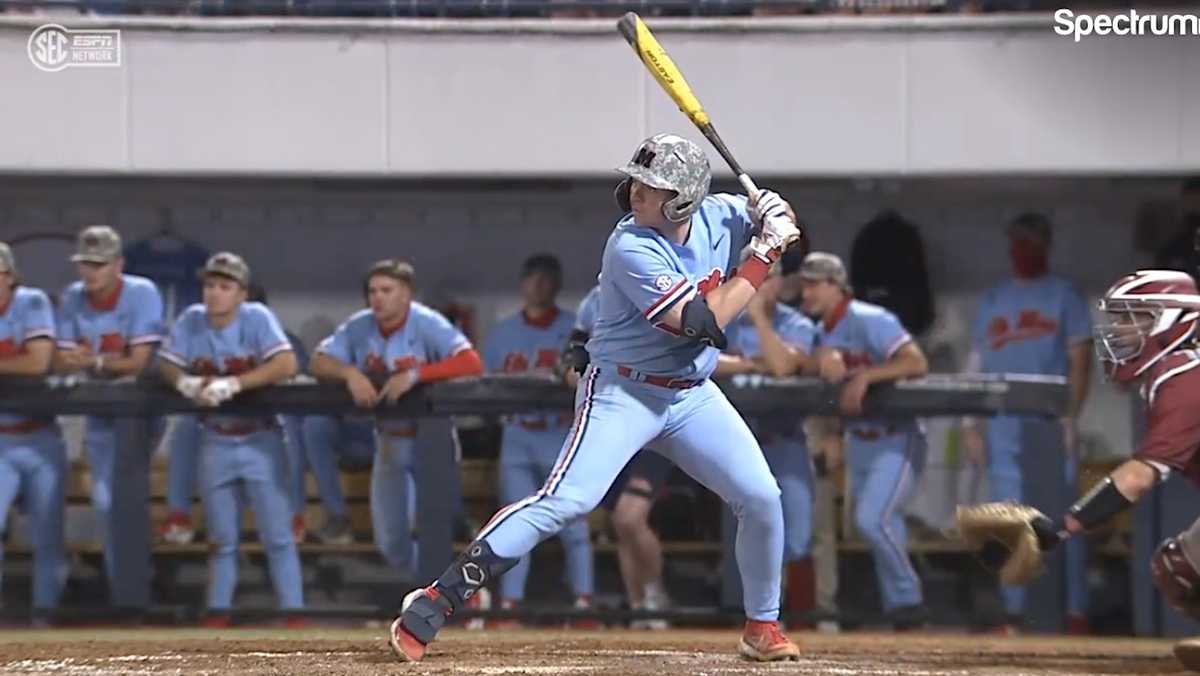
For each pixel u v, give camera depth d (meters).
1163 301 17.66
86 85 32.97
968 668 19.17
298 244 36.97
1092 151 32.53
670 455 17.81
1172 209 35.75
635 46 17.81
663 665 18.50
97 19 32.97
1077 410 31.11
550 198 36.94
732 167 17.66
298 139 33.12
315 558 27.44
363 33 33.06
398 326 27.31
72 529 27.59
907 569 26.78
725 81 32.81
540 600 28.75
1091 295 36.09
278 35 33.06
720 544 27.95
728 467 17.53
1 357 27.39
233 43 33.03
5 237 36.44
